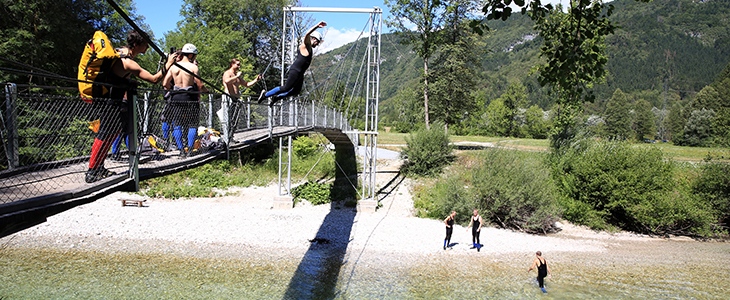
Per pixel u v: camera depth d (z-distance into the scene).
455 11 33.97
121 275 13.26
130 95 4.77
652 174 22.64
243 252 15.88
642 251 19.39
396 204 24.47
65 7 21.95
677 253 19.30
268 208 22.41
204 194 24.27
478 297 12.95
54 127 4.18
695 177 25.59
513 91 67.62
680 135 62.25
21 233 16.88
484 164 22.78
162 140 6.32
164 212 20.56
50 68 21.53
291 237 17.91
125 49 4.94
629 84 141.50
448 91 35.22
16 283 12.33
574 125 27.30
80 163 4.87
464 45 34.78
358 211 22.88
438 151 30.02
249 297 12.00
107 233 17.33
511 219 21.81
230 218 20.08
